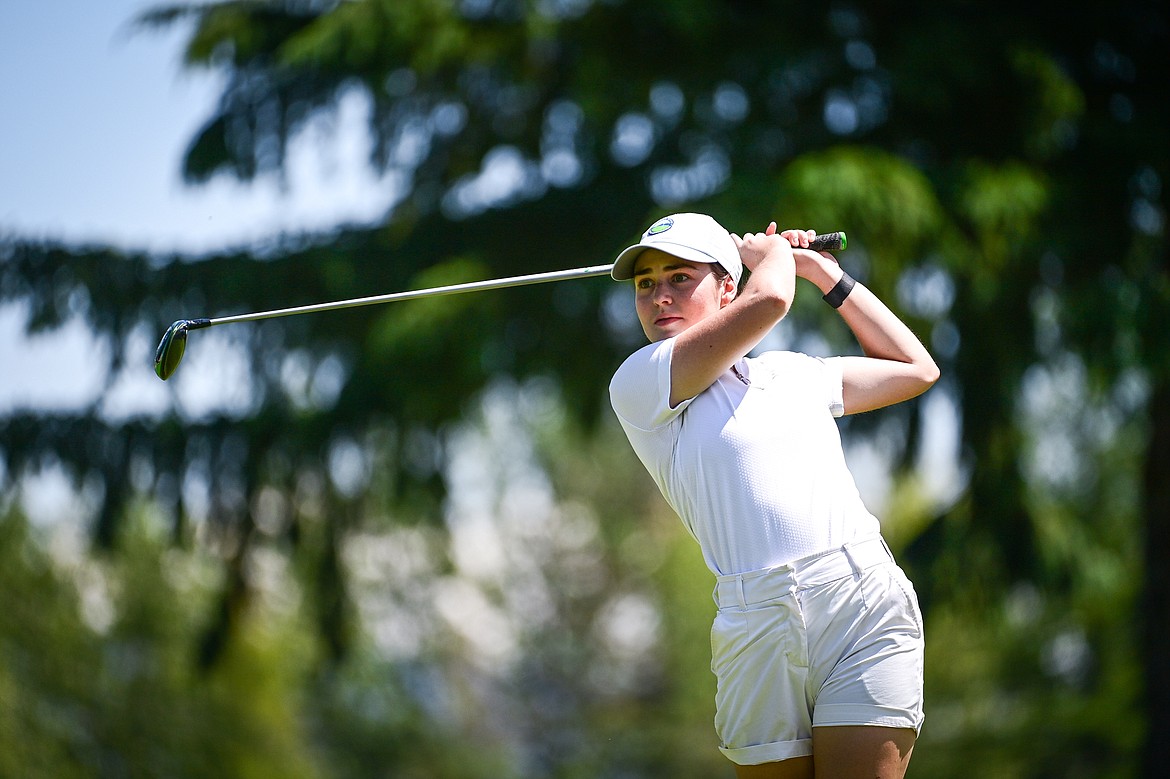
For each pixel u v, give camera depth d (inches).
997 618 1625.2
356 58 1488.7
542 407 1615.4
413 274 1526.8
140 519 2691.9
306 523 1638.8
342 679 3351.4
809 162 1267.2
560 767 4372.5
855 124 1476.4
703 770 4156.0
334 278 1528.1
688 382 446.6
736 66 1453.0
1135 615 2222.0
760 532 440.8
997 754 2741.1
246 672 2778.1
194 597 2778.1
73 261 1533.0
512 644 4763.8
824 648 438.3
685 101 1473.9
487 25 1546.5
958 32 1376.7
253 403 1574.8
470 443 1784.0
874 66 1454.2
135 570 2721.5
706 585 4375.0
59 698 2620.6
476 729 4416.8
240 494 1587.1
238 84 1622.8
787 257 454.6
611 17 1467.8
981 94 1429.6
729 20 1441.9
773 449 446.3
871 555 443.8
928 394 1449.3
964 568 1567.4
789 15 1459.2
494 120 1641.2
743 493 443.8
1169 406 1574.8
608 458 4589.1
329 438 1535.4
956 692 2913.4
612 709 4621.1
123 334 1545.3
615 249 1434.5
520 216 1529.3
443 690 4382.4
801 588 436.5
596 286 1439.5
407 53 1525.6
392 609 3941.9
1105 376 1368.1
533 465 4207.7
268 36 1617.9
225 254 1563.7
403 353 1402.6
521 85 1577.3
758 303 436.8
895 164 1275.8
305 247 1573.6
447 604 4793.3
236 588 1686.8
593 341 1481.3
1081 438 2615.7
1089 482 2632.9
